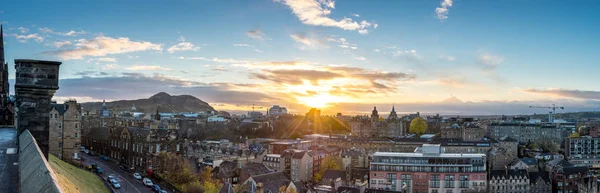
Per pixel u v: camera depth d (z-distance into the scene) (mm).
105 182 167500
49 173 33688
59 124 198375
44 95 76438
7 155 57625
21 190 35500
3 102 148625
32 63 75500
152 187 180750
